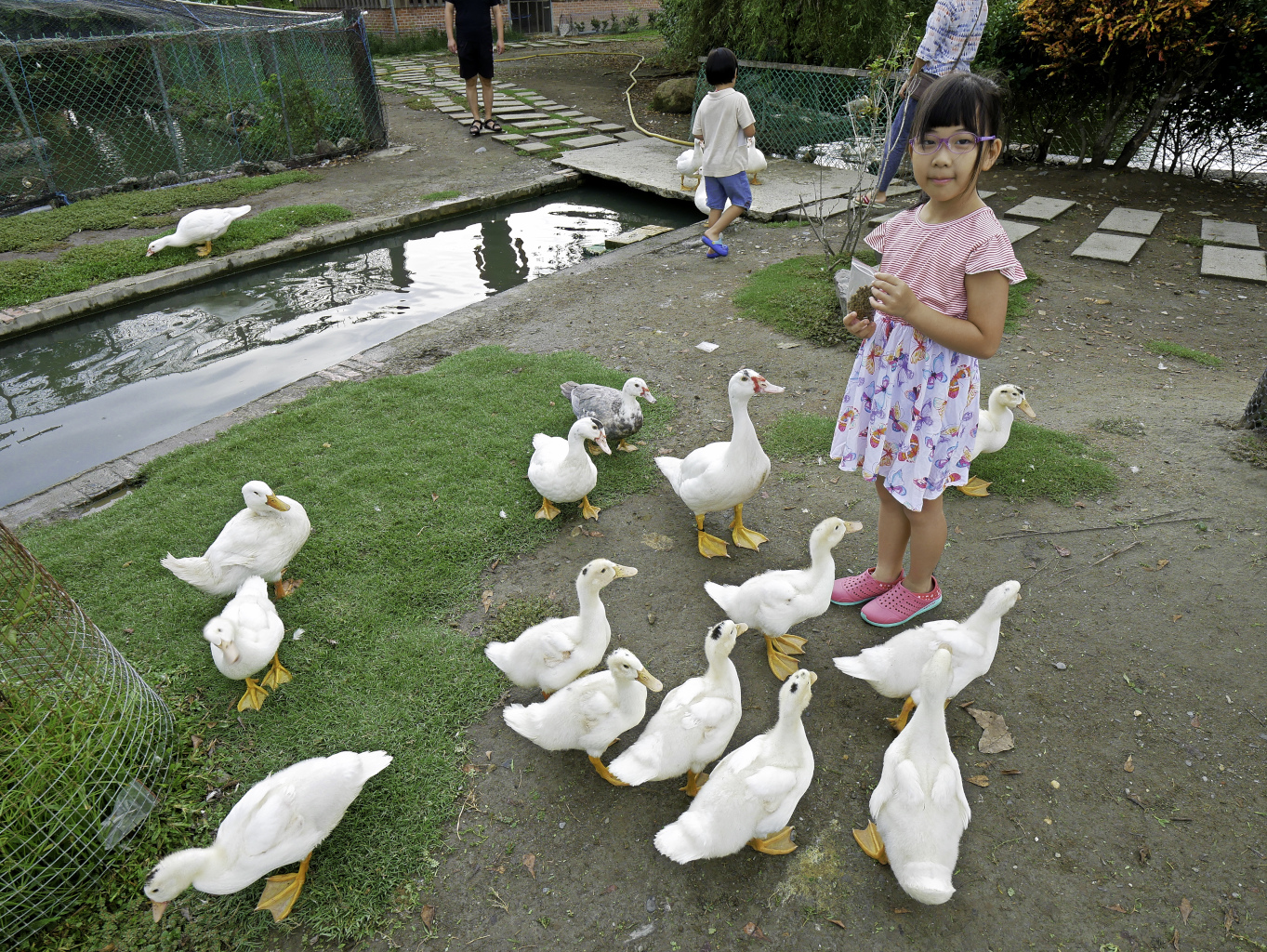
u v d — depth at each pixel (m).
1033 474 4.70
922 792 2.57
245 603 3.49
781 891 2.71
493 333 7.11
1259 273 7.26
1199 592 3.79
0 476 5.71
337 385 6.26
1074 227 8.73
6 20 13.84
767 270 8.10
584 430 4.23
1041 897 2.64
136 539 4.52
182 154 12.20
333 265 9.43
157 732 3.20
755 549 4.36
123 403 6.68
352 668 3.63
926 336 2.89
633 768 2.82
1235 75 9.20
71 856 2.71
